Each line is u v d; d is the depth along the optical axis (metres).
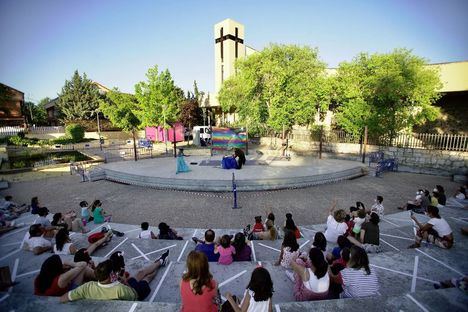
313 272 3.77
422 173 18.31
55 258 3.94
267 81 25.36
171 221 10.12
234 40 39.50
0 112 30.44
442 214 8.68
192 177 14.95
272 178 14.46
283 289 4.34
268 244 6.74
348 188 14.60
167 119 35.03
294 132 29.14
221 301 3.71
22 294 3.62
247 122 29.77
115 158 24.67
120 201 12.65
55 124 52.78
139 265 5.22
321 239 5.08
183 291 3.11
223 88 31.72
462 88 22.20
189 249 6.49
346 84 21.64
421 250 5.67
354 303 3.40
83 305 3.41
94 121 43.72
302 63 23.41
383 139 21.80
